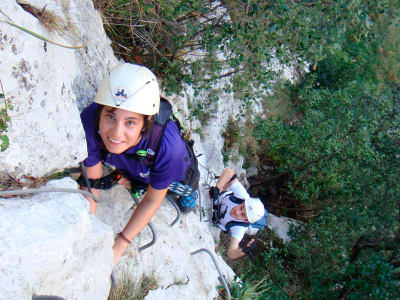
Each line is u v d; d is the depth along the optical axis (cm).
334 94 757
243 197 472
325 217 683
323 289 598
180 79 391
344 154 673
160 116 209
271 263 625
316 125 708
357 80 898
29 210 145
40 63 157
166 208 343
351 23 319
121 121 192
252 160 727
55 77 169
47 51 164
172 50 361
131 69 196
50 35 168
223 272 390
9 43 141
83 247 160
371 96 765
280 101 788
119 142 197
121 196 277
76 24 196
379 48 962
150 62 382
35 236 137
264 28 325
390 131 785
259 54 343
